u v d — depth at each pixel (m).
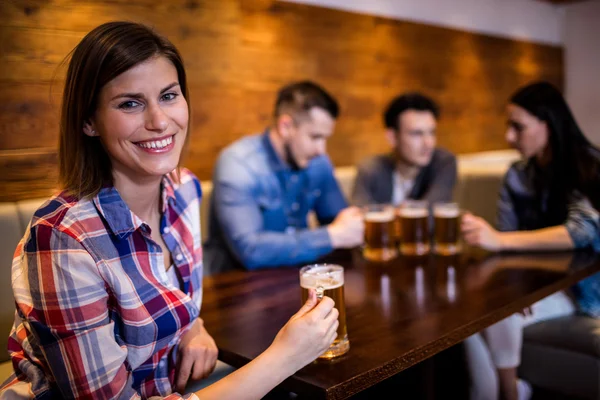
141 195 1.09
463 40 4.30
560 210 1.93
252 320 1.27
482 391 1.66
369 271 1.65
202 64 2.67
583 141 1.91
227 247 2.01
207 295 1.48
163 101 1.02
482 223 1.82
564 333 1.80
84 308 0.91
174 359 1.15
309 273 1.08
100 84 0.96
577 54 5.50
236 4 2.79
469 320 1.19
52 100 1.10
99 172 1.03
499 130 4.80
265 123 3.00
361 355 1.03
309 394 0.93
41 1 2.06
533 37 5.18
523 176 2.09
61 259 0.90
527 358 1.93
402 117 2.47
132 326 0.99
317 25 3.22
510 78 4.86
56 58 2.11
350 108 3.46
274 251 1.76
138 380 1.07
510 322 1.67
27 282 0.94
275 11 2.99
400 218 1.86
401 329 1.15
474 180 3.06
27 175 2.04
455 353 1.73
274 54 3.01
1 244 1.73
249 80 2.90
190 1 2.59
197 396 0.90
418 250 1.83
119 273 0.99
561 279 1.49
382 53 3.64
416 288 1.45
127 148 1.00
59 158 1.04
